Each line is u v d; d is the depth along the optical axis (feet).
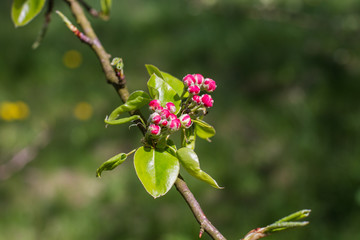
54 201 15.62
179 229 14.03
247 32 22.79
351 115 17.26
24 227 14.83
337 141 16.44
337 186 14.61
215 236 3.70
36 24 23.59
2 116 18.60
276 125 17.57
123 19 24.53
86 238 14.65
